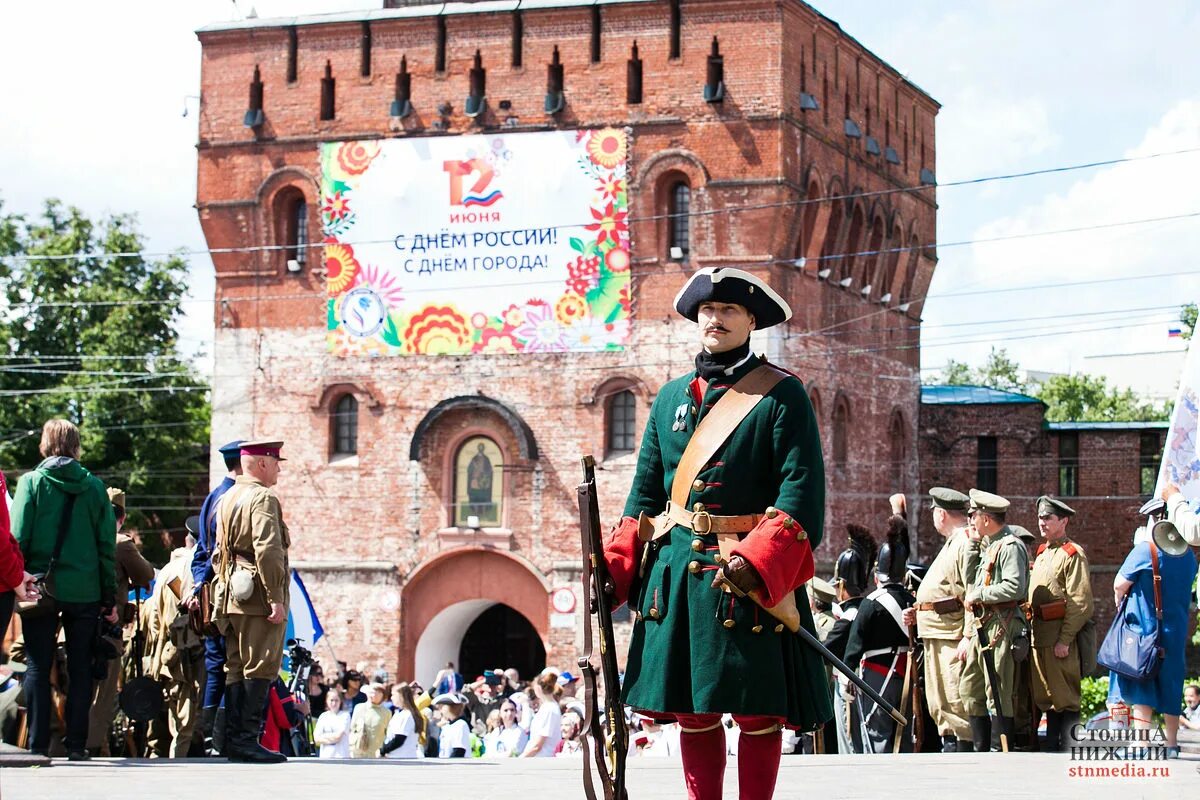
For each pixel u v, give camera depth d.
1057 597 16.38
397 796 10.51
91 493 14.25
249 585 14.27
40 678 14.03
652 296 51.28
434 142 52.84
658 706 8.35
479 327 52.47
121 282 65.19
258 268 54.41
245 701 14.25
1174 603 14.73
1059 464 61.75
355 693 25.61
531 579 51.81
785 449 8.48
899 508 18.41
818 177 52.69
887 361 59.06
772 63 50.53
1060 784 11.19
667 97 51.28
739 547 8.27
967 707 16.14
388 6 55.88
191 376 64.94
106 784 11.38
